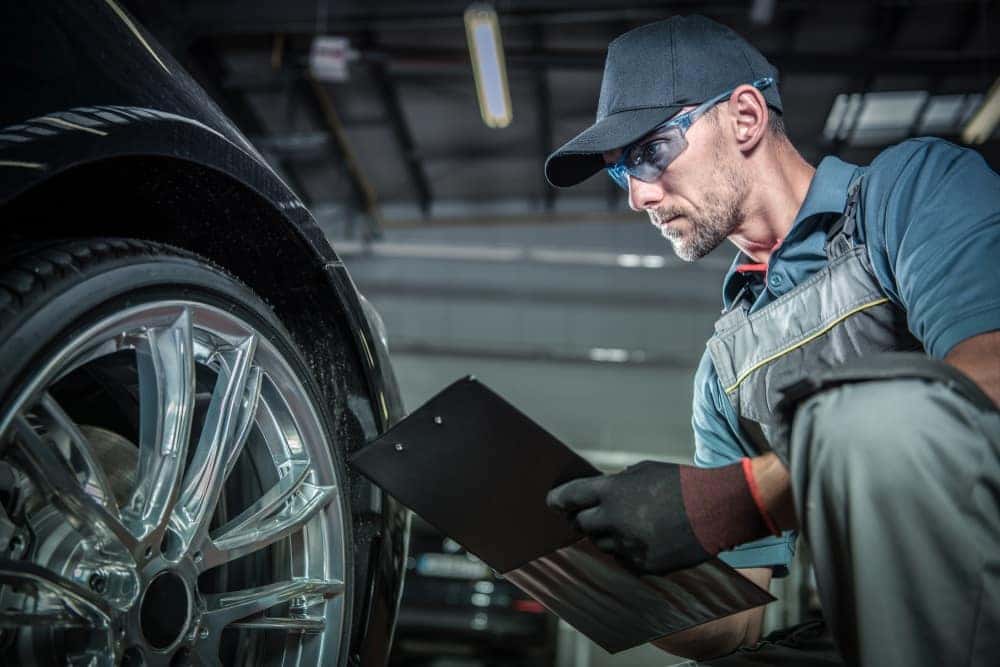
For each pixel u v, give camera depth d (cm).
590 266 1498
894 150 109
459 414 85
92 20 85
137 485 82
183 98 92
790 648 111
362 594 112
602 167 121
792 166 119
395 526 118
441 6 930
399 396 121
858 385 71
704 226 117
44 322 71
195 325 88
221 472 89
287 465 100
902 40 1027
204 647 86
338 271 108
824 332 112
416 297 1513
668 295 1477
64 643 76
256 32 998
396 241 1511
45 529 78
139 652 78
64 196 87
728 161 115
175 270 85
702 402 139
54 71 77
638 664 653
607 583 101
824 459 71
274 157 1193
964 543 66
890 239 103
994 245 89
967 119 1159
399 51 1011
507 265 1512
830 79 1072
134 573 77
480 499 96
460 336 1496
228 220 98
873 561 68
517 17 967
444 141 1262
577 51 1003
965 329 85
